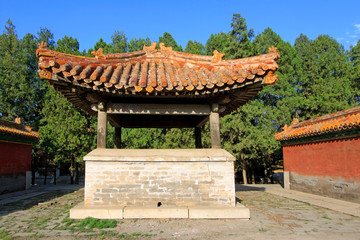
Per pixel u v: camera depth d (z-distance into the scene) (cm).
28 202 1280
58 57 753
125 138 2331
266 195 1550
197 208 775
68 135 2264
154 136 2439
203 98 873
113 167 796
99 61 861
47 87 2881
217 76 804
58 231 681
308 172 1623
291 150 1856
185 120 1239
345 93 2647
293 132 1759
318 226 782
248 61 843
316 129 1453
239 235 649
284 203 1234
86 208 770
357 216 938
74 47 3133
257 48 2839
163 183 797
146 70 871
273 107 2653
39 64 674
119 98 851
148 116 1148
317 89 2666
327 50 3247
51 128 2289
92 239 613
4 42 3030
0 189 1633
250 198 1411
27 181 1969
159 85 738
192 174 805
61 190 1853
